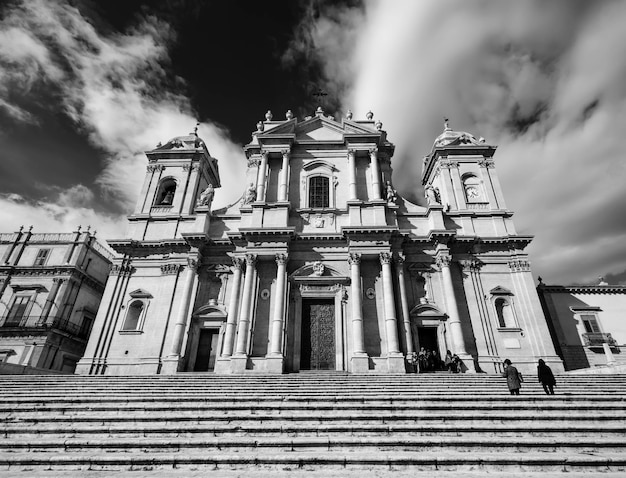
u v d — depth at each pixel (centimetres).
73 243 3241
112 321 2286
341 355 2084
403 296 2183
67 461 661
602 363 2372
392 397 999
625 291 2581
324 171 2614
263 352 2073
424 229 2444
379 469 642
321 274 2248
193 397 1013
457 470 638
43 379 1548
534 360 2086
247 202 2511
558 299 2573
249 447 725
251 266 2222
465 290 2283
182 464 660
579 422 848
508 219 2508
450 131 2970
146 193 2711
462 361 2022
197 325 2252
